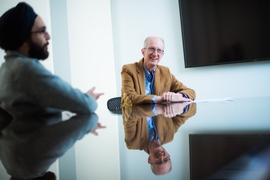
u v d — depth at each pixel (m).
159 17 2.59
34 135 0.41
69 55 2.85
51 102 0.72
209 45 2.37
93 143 0.33
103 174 0.19
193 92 1.63
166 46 2.55
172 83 1.80
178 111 0.83
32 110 0.76
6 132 0.45
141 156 0.23
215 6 2.33
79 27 2.84
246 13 2.24
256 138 0.28
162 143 0.29
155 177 0.16
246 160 0.18
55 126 0.52
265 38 2.19
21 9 0.76
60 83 0.72
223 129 0.38
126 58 2.73
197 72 2.46
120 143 0.32
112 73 2.76
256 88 2.30
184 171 0.17
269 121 0.44
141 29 2.66
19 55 0.77
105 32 2.76
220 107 0.89
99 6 2.78
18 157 0.26
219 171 0.15
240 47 2.27
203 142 0.27
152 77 1.73
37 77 0.69
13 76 0.70
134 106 1.42
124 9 2.71
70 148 0.31
